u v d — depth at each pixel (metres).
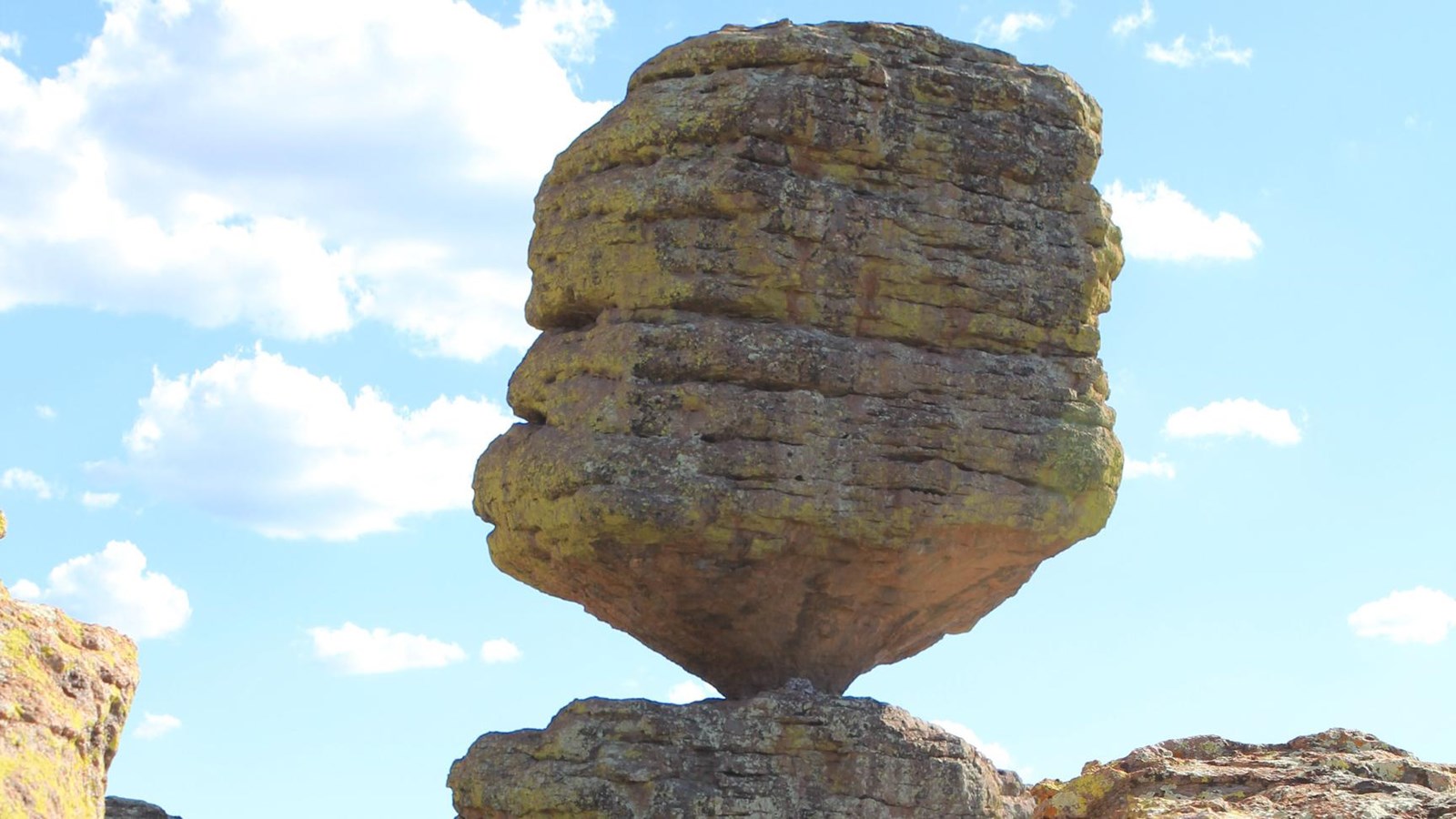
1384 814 22.52
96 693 17.36
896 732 21.59
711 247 22.03
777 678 22.86
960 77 22.89
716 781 20.97
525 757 21.44
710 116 22.22
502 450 22.78
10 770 16.11
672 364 21.72
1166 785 24.38
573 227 22.67
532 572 23.03
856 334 22.31
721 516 21.34
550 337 23.06
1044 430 22.61
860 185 22.47
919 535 22.09
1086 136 23.31
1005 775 23.09
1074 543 23.02
